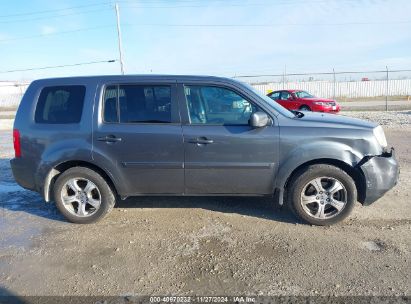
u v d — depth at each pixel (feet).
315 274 11.23
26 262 12.47
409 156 26.32
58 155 15.11
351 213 15.76
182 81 14.71
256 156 14.30
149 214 16.43
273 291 10.43
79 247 13.48
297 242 13.35
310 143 14.03
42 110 15.52
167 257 12.53
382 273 11.18
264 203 17.40
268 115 14.30
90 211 15.67
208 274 11.41
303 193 14.52
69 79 15.51
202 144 14.40
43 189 15.56
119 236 14.30
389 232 13.94
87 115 15.02
